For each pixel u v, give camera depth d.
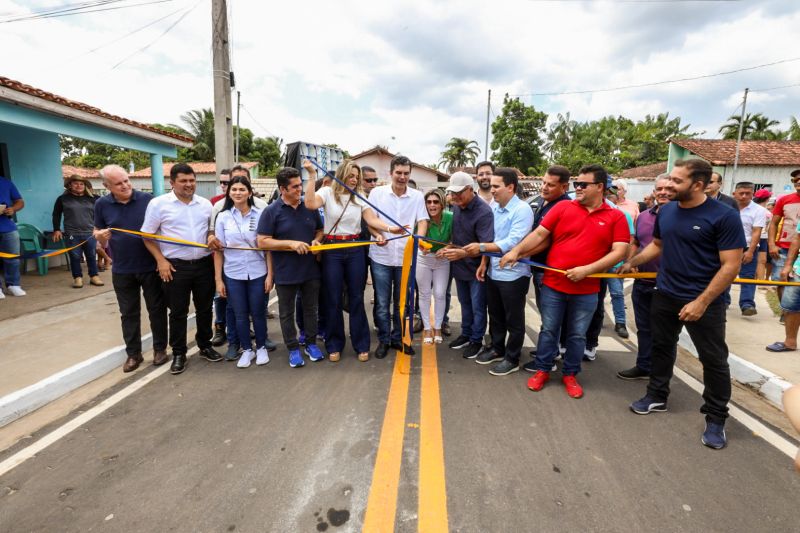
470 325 4.38
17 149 7.91
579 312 3.26
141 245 3.61
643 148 37.69
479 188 4.60
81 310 5.35
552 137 43.81
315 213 3.77
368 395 3.29
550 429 2.82
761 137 33.66
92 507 2.11
